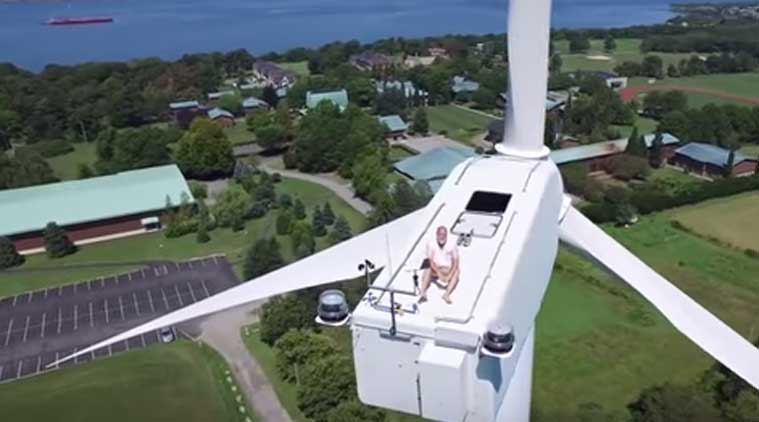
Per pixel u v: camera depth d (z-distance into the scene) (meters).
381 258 12.45
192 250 50.44
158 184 56.91
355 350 8.99
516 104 13.48
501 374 8.91
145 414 31.73
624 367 33.81
